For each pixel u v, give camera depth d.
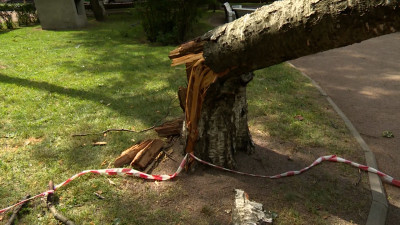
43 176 3.42
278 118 4.81
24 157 3.76
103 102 5.36
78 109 5.07
